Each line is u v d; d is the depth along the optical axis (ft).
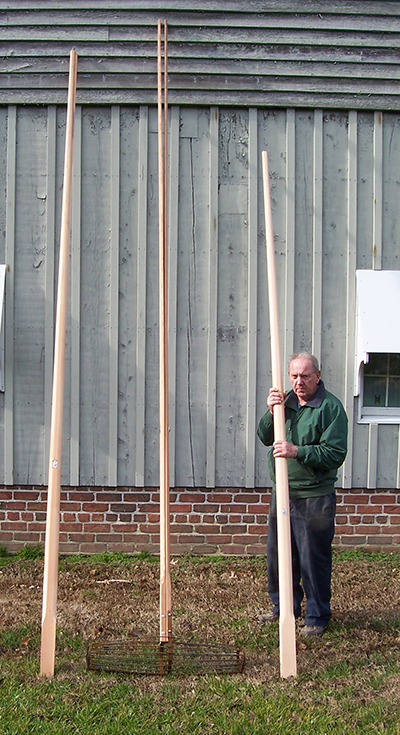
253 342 16.28
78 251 16.22
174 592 14.44
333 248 16.39
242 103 16.19
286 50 16.26
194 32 16.20
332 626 12.71
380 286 16.24
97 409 16.34
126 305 16.29
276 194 16.31
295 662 10.70
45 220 16.38
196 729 9.27
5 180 16.39
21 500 16.56
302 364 12.03
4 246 16.40
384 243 16.44
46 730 9.21
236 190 16.28
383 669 11.07
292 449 11.23
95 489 16.49
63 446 16.35
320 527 12.09
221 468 16.37
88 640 12.09
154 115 16.26
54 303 16.35
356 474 16.51
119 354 16.33
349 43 16.30
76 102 16.16
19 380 16.40
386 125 16.46
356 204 16.35
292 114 16.29
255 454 16.38
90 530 16.49
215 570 15.67
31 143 16.34
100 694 10.16
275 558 12.82
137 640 12.00
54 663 11.00
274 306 11.88
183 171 16.25
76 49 16.24
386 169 16.44
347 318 16.38
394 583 14.97
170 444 16.30
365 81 16.33
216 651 11.66
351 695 10.23
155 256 16.28
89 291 16.29
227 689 10.32
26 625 12.65
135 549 16.53
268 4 16.22
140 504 16.48
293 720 9.52
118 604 13.83
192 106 16.24
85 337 16.31
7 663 11.16
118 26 16.20
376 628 12.67
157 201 16.26
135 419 16.34
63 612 13.38
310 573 12.19
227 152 16.26
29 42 16.28
